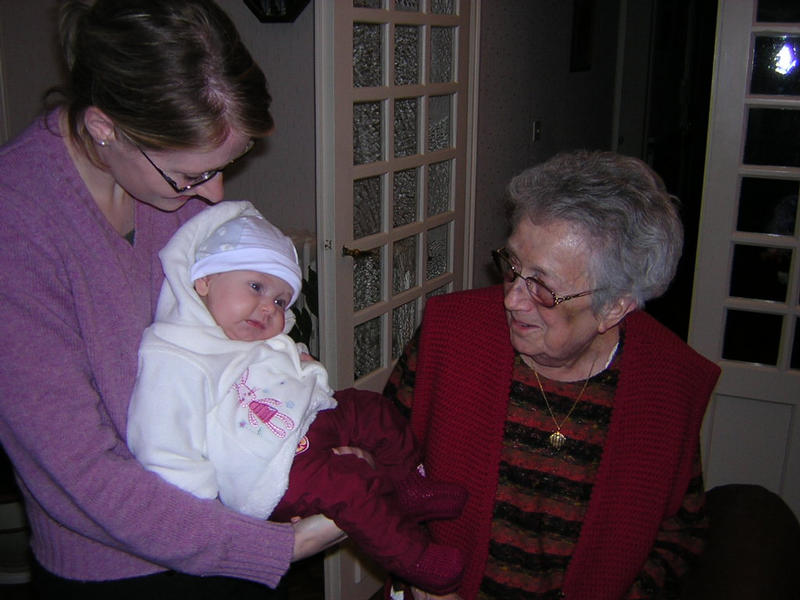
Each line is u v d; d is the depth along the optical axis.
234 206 1.17
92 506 0.90
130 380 1.00
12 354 0.87
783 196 2.45
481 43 3.20
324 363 2.47
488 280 3.61
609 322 1.15
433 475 1.33
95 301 0.96
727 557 1.38
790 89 2.37
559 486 1.25
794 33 2.31
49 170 0.92
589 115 5.26
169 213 1.12
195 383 1.01
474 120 3.14
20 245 0.88
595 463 1.25
